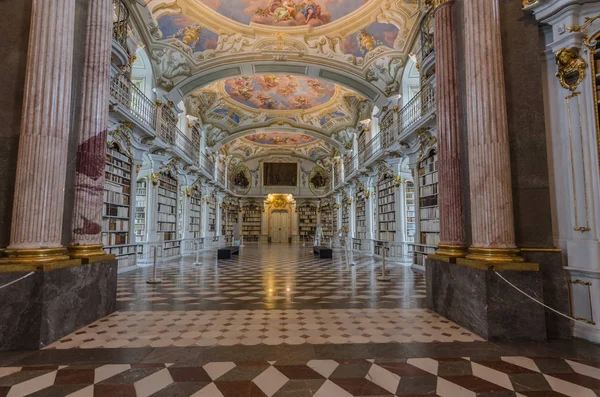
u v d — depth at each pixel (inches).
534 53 166.7
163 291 261.3
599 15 151.1
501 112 160.4
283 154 1216.8
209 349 134.4
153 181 468.1
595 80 152.5
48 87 156.2
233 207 1165.1
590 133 152.6
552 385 103.8
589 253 148.7
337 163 986.1
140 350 133.0
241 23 446.3
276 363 120.7
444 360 123.6
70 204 176.2
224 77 527.5
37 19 158.6
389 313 193.2
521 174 163.0
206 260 525.7
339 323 172.2
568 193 159.0
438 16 204.4
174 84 484.4
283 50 485.4
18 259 143.1
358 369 115.8
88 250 175.3
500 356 127.6
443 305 185.8
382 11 401.1
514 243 156.2
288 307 208.4
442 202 194.7
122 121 347.6
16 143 158.7
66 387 101.6
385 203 534.0
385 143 506.6
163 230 511.8
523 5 168.2
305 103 741.3
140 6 363.3
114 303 196.9
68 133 165.9
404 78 455.2
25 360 122.6
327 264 467.2
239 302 222.4
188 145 614.9
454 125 191.5
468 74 169.9
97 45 187.5
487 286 147.6
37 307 136.4
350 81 527.5
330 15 434.9
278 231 1258.0
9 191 156.3
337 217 982.4
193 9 414.9
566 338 150.9
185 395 97.0
